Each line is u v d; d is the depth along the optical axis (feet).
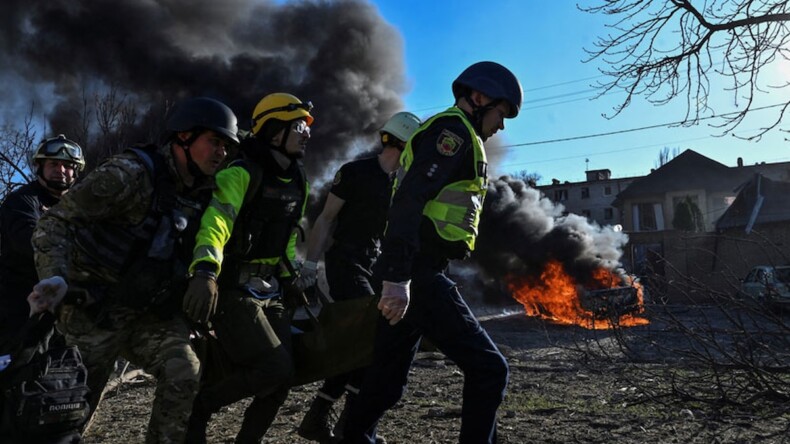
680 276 15.75
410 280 8.52
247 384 9.59
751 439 12.71
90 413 8.33
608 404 16.60
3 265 10.46
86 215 7.67
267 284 9.91
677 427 13.79
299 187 10.17
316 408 11.68
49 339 9.27
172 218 8.12
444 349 8.85
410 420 14.85
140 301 7.93
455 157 8.43
